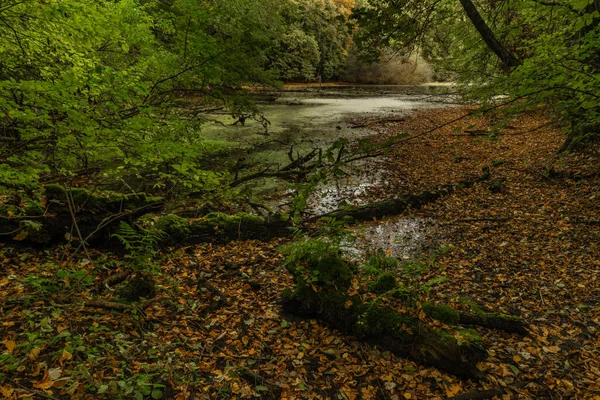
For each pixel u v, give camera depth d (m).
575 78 4.33
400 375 3.88
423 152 14.46
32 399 2.78
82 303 4.15
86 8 4.30
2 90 3.41
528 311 5.10
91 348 3.46
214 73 6.10
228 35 6.38
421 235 7.72
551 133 14.66
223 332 4.33
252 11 7.87
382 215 8.71
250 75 6.66
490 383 3.80
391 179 11.61
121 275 4.80
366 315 4.27
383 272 4.97
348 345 4.28
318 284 4.59
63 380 3.02
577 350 4.36
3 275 4.46
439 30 9.33
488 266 6.31
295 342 4.30
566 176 9.62
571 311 5.04
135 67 5.58
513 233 7.36
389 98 33.44
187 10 5.79
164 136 4.28
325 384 3.74
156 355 3.65
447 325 4.22
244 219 7.18
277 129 19.00
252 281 5.46
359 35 4.72
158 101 6.65
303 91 38.28
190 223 6.77
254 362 3.92
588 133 9.84
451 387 3.73
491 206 8.83
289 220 7.51
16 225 5.14
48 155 4.95
